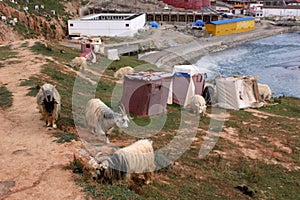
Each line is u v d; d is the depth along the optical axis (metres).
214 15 75.88
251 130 17.38
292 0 127.44
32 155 9.98
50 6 66.62
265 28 85.69
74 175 8.80
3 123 12.78
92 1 80.81
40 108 12.60
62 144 10.87
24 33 49.50
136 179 9.75
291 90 36.03
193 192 10.30
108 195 8.01
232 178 12.01
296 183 12.41
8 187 8.14
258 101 23.19
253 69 46.62
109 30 53.97
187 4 78.94
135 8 75.94
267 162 13.85
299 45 67.50
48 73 22.22
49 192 7.94
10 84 18.75
